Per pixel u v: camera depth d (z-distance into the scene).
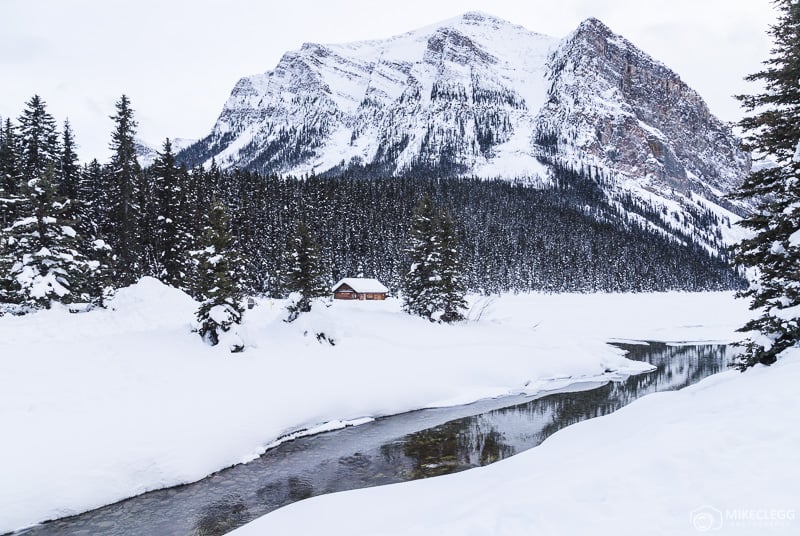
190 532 13.80
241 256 30.44
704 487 6.98
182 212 43.12
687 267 170.62
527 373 35.94
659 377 37.03
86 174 51.31
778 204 16.33
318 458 20.17
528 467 13.01
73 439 16.81
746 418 9.29
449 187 180.00
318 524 11.63
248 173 100.75
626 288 141.88
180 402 21.11
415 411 28.53
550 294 121.81
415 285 46.69
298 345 31.62
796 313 14.91
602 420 16.77
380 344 35.31
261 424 22.12
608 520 6.72
